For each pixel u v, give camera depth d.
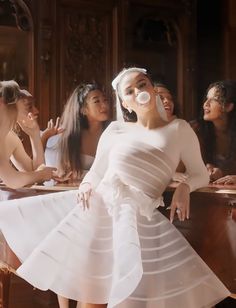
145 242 2.52
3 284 3.34
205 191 2.56
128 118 2.80
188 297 2.47
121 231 2.45
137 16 5.69
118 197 2.54
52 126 3.83
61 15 5.36
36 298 4.54
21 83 5.28
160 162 2.59
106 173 2.66
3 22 5.27
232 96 4.00
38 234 2.78
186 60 5.86
